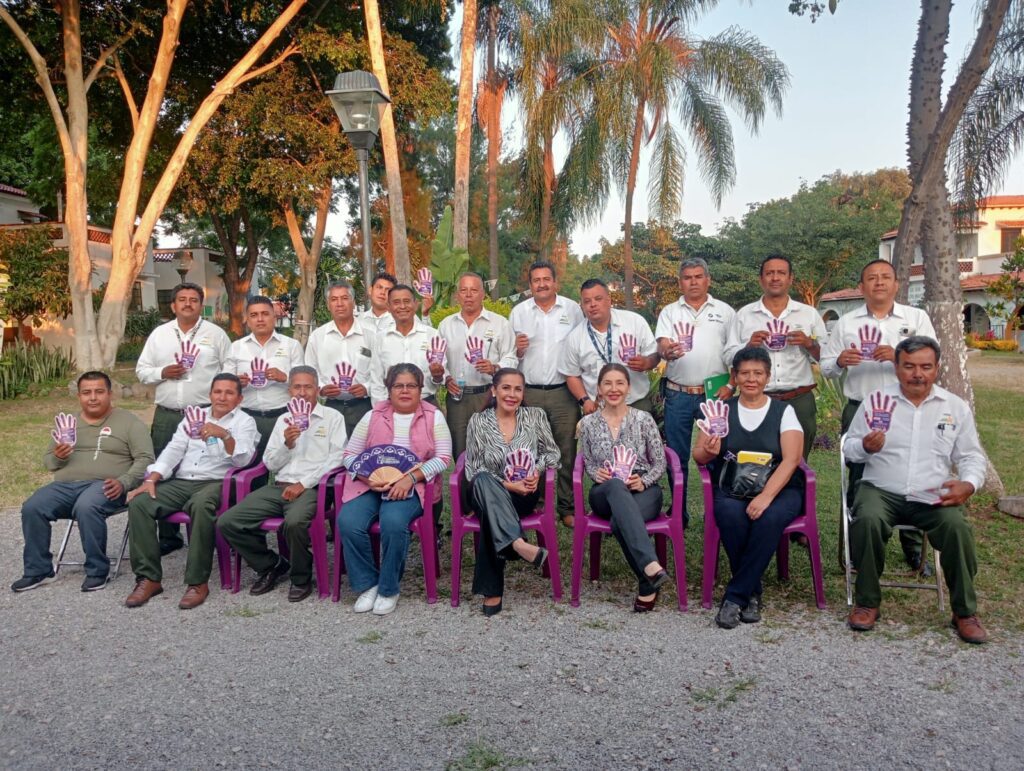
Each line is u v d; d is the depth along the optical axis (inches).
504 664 145.9
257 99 666.8
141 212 850.8
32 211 1028.5
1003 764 109.7
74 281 570.9
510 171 1087.0
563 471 233.8
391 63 651.5
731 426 174.2
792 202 1467.8
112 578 199.8
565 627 162.6
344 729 124.3
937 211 245.0
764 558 160.2
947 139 234.8
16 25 531.5
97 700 135.2
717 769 111.0
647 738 119.4
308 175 690.2
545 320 229.8
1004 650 144.9
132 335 1007.6
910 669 138.7
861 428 172.1
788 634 155.6
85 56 624.4
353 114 301.3
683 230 1539.1
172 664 149.0
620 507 167.0
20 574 203.8
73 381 598.5
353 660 149.2
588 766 112.6
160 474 189.5
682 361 218.8
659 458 181.5
